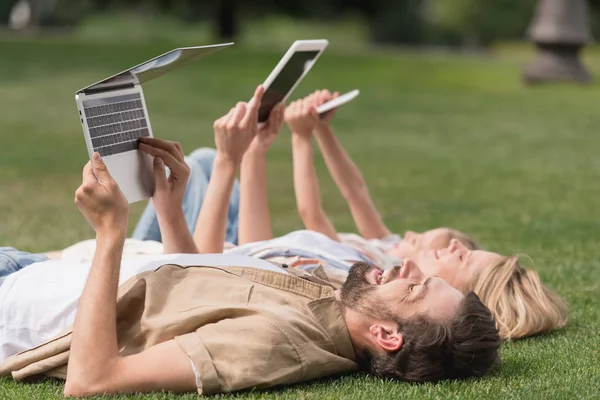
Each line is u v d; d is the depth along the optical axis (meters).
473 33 66.12
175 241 5.80
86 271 5.25
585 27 33.56
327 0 60.78
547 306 6.20
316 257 6.14
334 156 7.65
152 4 63.31
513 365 5.46
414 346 4.90
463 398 4.77
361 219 7.62
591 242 9.95
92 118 5.14
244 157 6.91
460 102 28.48
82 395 4.52
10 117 20.92
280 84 6.39
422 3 68.56
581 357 5.67
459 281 6.33
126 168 5.40
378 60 39.91
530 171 16.23
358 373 5.16
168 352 4.62
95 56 35.22
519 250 9.45
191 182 7.57
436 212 11.97
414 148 19.09
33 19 60.66
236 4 53.19
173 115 22.89
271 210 11.94
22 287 5.18
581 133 22.33
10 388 4.86
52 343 4.88
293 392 4.84
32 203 11.89
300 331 4.83
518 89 32.44
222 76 31.97
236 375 4.61
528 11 66.56
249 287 5.01
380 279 5.13
